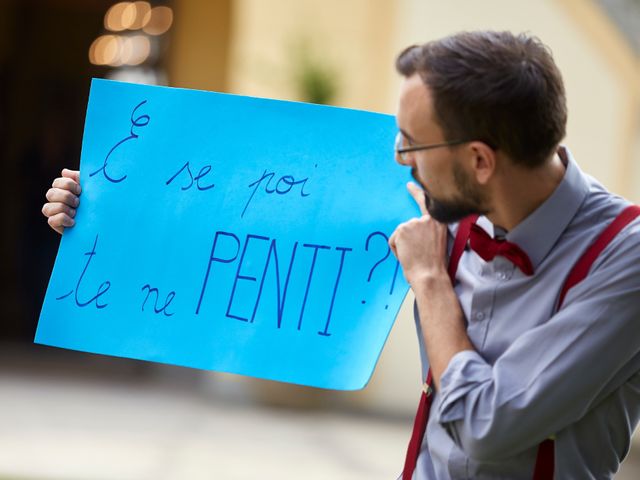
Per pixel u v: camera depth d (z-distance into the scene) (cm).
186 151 306
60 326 304
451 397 248
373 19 1058
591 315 243
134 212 306
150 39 1616
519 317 255
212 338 299
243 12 1061
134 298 303
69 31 1869
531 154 246
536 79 242
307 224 300
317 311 296
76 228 306
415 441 272
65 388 1125
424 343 279
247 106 304
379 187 299
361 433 1004
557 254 254
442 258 270
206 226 303
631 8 1059
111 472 753
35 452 795
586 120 1069
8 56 1855
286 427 1005
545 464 249
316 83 1042
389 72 1057
